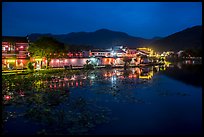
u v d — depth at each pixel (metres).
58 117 28.98
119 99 39.91
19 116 29.66
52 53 94.81
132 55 159.12
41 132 23.94
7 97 41.44
